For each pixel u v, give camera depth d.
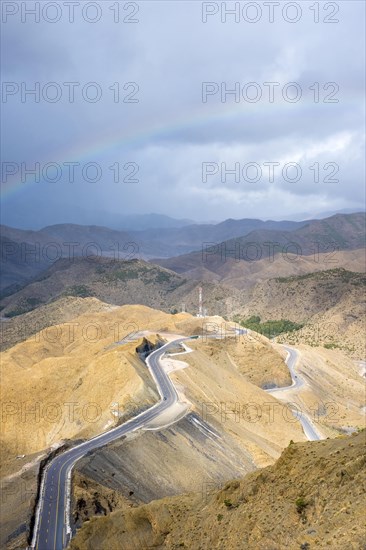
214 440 113.69
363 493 48.06
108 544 67.31
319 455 62.06
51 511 80.62
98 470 92.62
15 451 132.25
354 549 37.59
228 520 58.22
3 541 75.69
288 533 48.19
